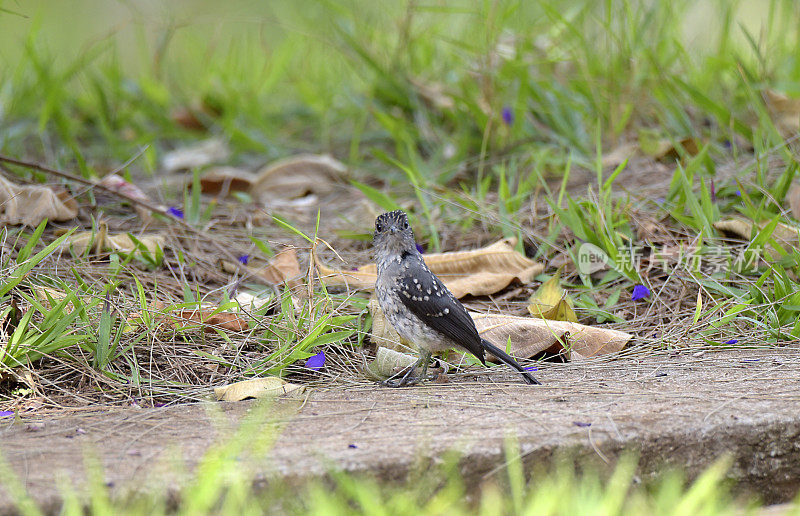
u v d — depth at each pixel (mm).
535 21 17094
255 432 6578
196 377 8352
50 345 8008
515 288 10859
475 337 8398
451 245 12188
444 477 6121
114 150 16469
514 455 6219
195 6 23844
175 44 22656
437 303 8398
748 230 10836
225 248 11898
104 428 6781
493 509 5949
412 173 13336
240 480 5652
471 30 17438
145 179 15648
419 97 17016
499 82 15422
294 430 6660
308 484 5844
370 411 7172
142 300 8742
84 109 18109
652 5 15680
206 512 5590
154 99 18797
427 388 8047
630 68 15188
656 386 7719
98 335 8391
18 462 6051
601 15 17859
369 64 16703
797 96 14141
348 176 15203
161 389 7969
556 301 9992
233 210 13617
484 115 14977
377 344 9250
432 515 5754
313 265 9172
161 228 12266
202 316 9211
